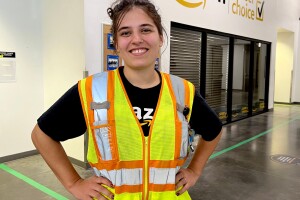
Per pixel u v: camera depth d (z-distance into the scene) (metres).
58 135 1.13
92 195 1.13
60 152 1.17
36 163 4.14
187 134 1.17
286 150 5.00
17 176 3.66
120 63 4.20
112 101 1.11
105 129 1.09
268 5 8.56
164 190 1.14
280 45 11.15
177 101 1.17
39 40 4.37
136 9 1.09
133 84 1.15
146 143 1.11
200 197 3.17
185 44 5.64
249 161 4.39
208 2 6.00
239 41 7.52
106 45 3.99
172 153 1.14
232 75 7.14
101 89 1.13
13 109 4.19
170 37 5.14
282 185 3.51
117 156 1.10
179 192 1.23
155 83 1.17
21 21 4.14
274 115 8.66
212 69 6.46
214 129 1.29
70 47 3.93
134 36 1.09
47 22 4.23
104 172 1.12
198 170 1.33
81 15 3.72
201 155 1.34
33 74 4.36
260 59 8.67
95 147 1.12
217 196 3.20
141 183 1.12
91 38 3.81
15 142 4.27
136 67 1.11
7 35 4.01
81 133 1.19
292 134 6.22
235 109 7.65
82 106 1.11
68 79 4.02
